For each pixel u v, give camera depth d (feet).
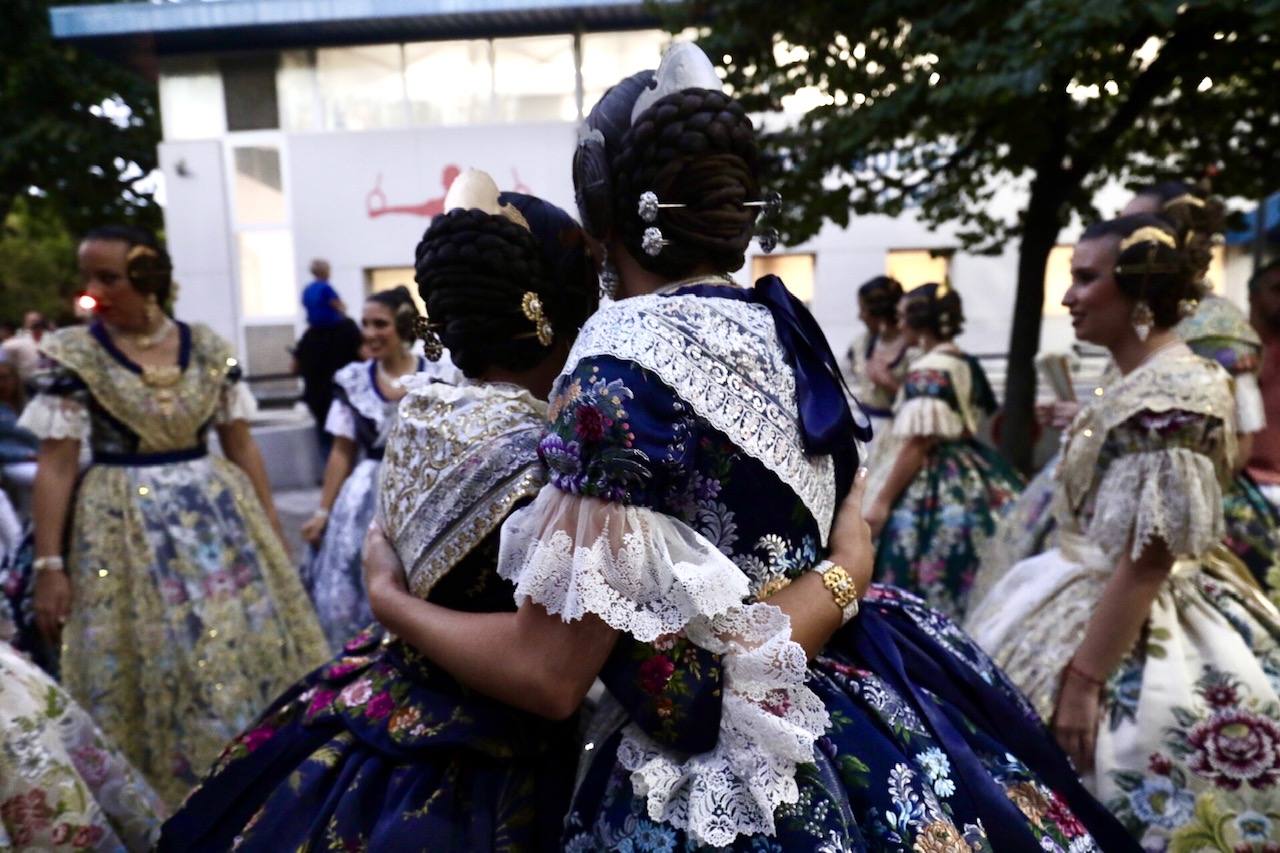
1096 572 5.99
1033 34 10.54
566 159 34.78
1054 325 32.09
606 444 3.01
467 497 3.61
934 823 3.22
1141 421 5.33
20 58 37.73
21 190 41.65
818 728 3.15
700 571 2.96
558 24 33.63
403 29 34.01
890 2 12.23
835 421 3.48
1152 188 7.11
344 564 11.02
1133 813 5.38
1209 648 5.57
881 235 33.55
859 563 3.63
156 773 7.88
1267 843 5.17
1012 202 31.99
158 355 8.37
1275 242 24.17
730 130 3.41
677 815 3.11
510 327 3.90
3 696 4.47
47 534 7.73
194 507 8.34
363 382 11.43
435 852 3.43
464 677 3.39
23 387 15.51
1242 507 7.29
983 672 4.10
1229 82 12.66
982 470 11.79
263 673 8.39
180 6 32.94
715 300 3.40
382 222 35.68
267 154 36.01
